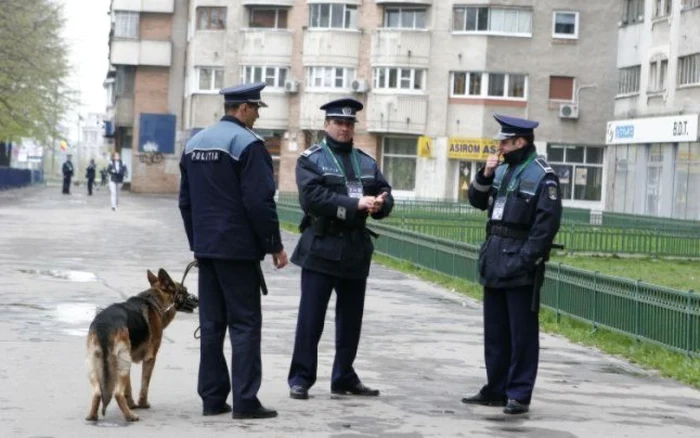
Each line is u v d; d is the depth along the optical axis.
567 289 21.03
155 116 92.50
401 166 80.88
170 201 75.38
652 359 16.83
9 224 44.19
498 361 12.79
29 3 73.38
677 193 63.75
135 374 13.87
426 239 30.88
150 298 11.74
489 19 78.06
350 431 11.20
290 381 12.91
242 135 11.53
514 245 12.53
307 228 12.95
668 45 65.19
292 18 82.88
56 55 81.25
